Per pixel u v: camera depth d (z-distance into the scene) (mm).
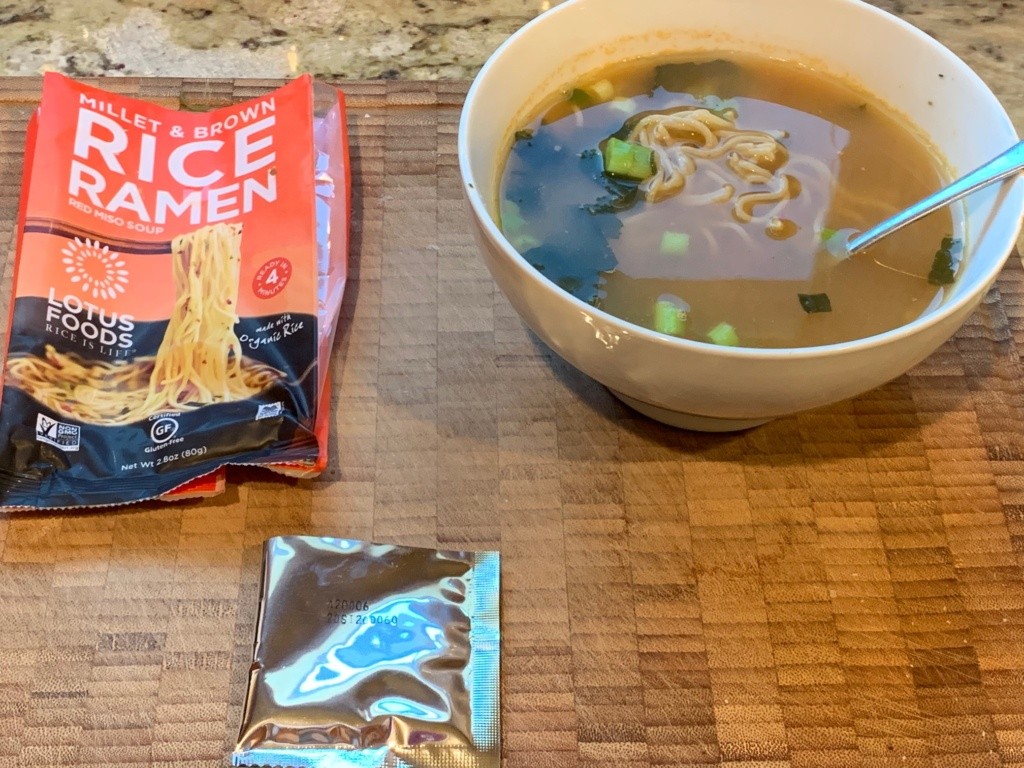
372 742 294
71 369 344
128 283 366
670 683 308
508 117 361
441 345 381
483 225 294
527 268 286
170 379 349
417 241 409
